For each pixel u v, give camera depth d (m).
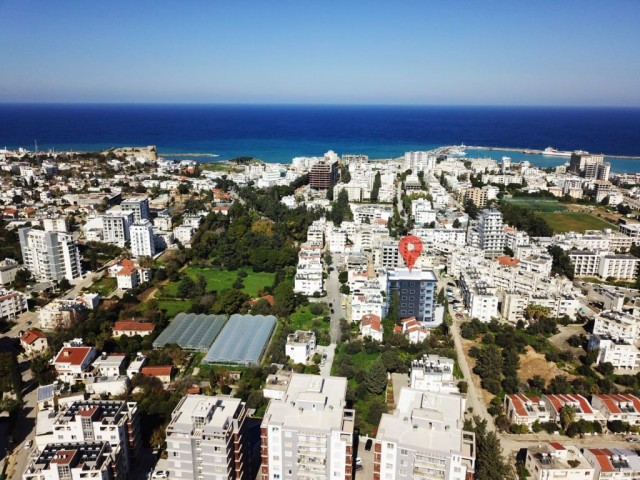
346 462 173.00
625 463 199.62
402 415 177.25
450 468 162.12
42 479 178.88
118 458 196.62
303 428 171.25
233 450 179.88
